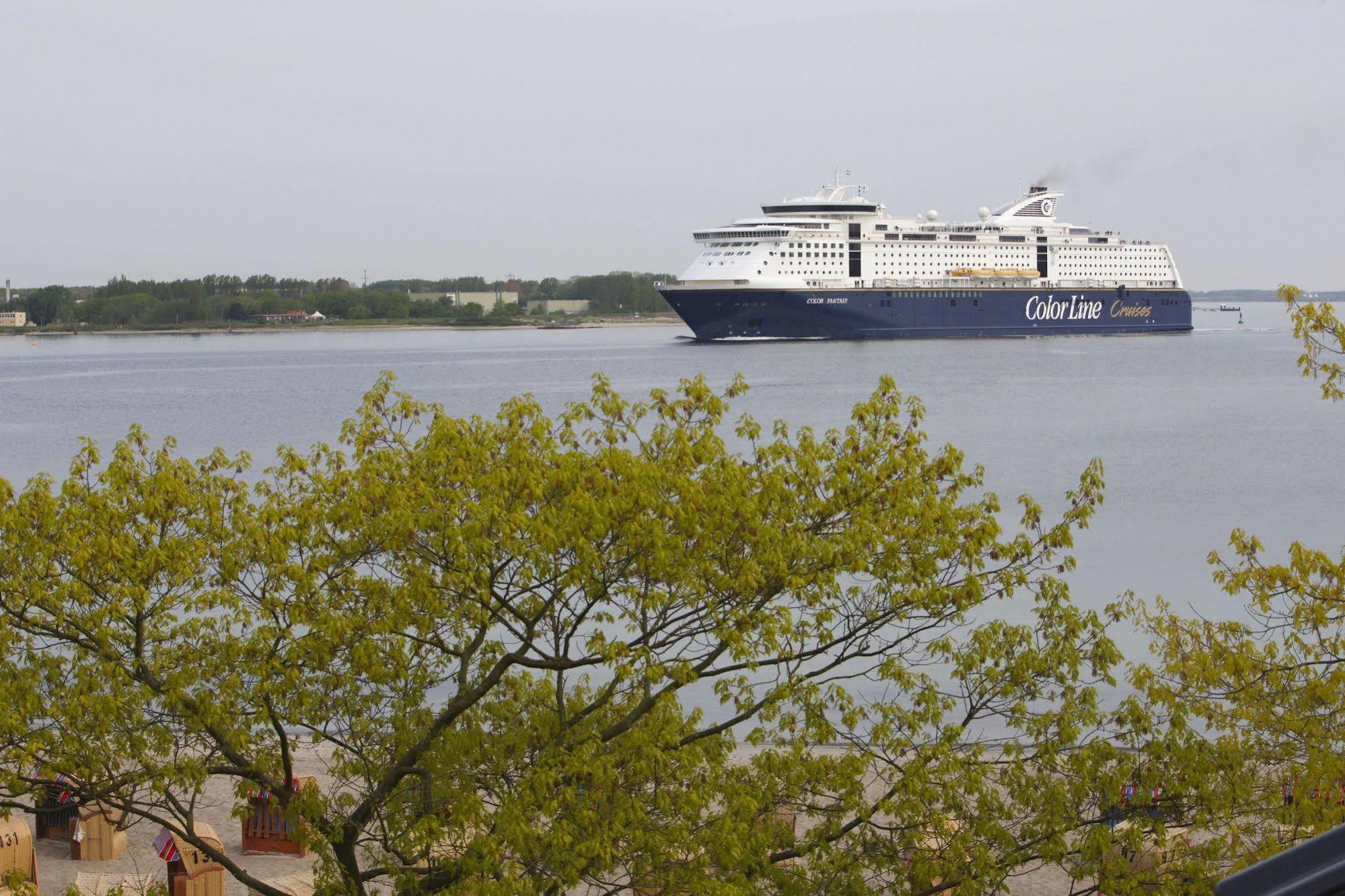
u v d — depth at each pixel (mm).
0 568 18828
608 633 40938
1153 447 95750
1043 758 18922
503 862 18156
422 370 187625
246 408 132500
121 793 19188
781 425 20922
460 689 19406
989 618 46688
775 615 19312
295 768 31719
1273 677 20250
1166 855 19359
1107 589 52188
